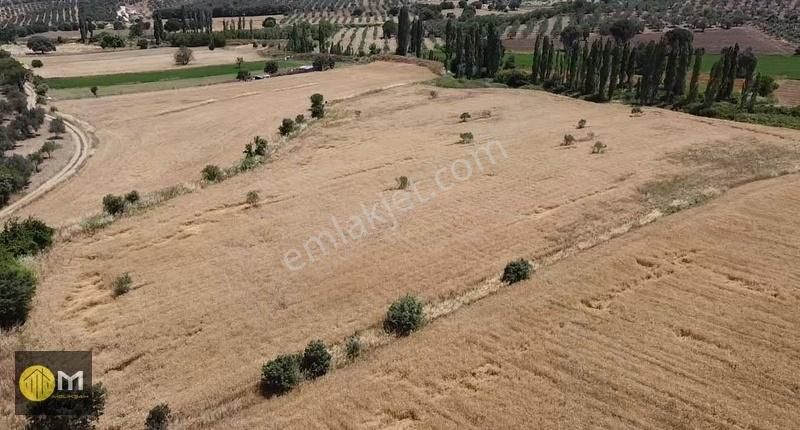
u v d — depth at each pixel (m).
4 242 38.88
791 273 34.06
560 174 51.50
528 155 56.69
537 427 23.70
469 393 25.80
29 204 50.47
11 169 53.94
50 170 58.78
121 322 32.41
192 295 34.81
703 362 27.11
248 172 55.00
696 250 36.94
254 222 43.97
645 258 36.06
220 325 32.00
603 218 43.16
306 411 25.27
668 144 59.25
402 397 25.73
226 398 26.91
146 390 27.47
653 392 25.33
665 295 32.41
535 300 32.25
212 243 40.91
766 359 27.17
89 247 40.66
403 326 31.12
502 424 23.95
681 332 29.36
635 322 30.12
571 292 32.84
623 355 27.69
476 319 30.86
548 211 44.62
